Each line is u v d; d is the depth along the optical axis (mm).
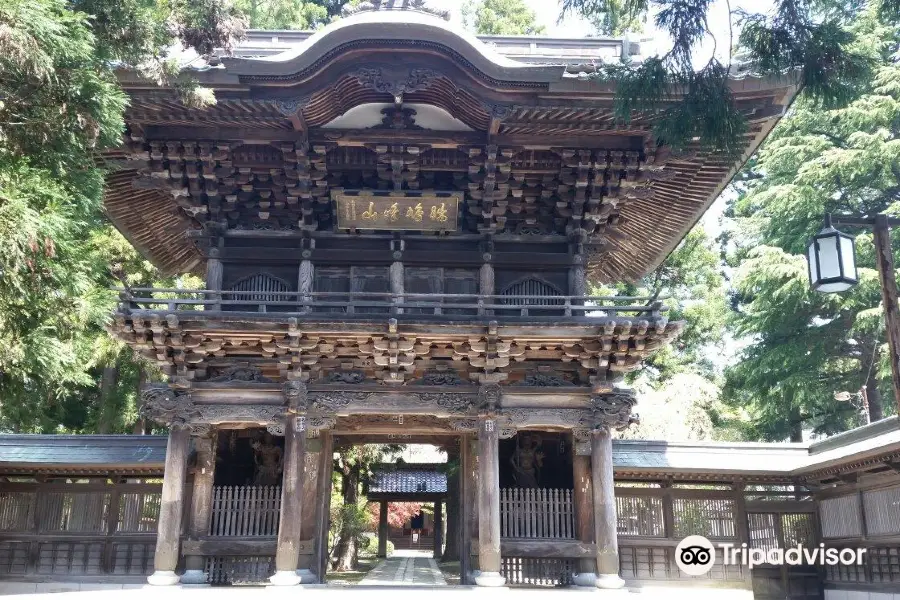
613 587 14719
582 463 16047
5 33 8289
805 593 20359
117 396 28922
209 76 13477
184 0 12000
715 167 16234
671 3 10070
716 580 19609
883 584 18141
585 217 16250
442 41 13688
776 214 35781
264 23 32969
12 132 9570
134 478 20109
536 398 15586
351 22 13562
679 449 20484
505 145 15008
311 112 14469
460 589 14242
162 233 19594
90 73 9617
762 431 39562
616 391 15539
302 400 15062
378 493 40938
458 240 16234
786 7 10352
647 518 19922
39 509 19453
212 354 15430
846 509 19562
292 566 14398
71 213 9320
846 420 36812
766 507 20438
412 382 15562
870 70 10484
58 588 18609
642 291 38594
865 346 34500
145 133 14734
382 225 15727
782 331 36281
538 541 15570
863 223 12062
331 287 16016
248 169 15453
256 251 15977
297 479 14805
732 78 13234
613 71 11039
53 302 10188
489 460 14992
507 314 15922
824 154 33062
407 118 15094
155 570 14664
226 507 15758
